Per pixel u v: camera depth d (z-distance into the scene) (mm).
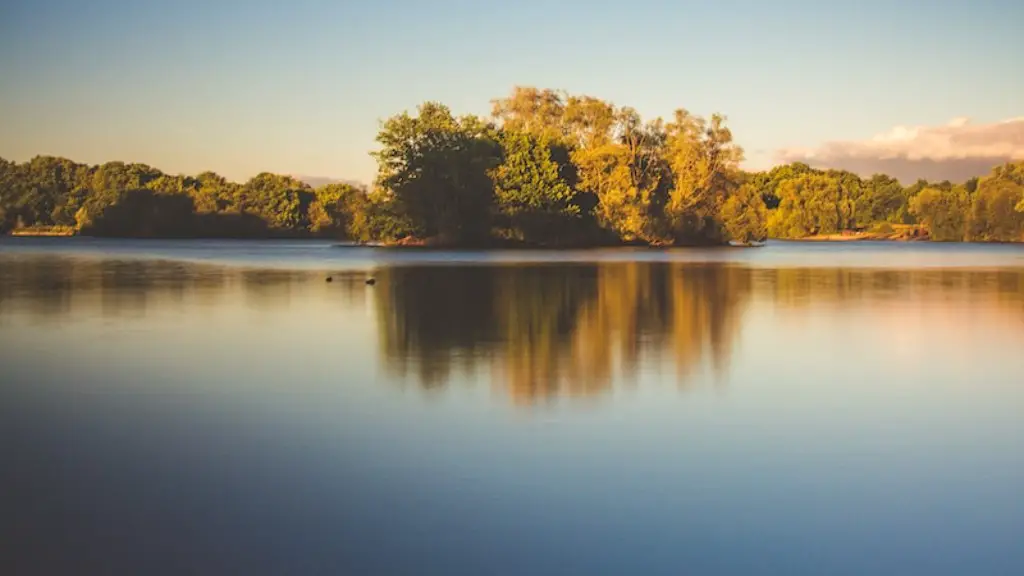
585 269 61219
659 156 119250
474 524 9609
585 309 32500
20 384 17500
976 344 23578
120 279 47906
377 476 11258
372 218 110312
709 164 118000
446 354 21359
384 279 49375
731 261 75438
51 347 22609
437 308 32750
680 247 116938
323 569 8453
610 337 24609
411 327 26859
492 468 11602
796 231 166000
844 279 50344
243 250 99000
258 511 9961
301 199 175000
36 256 78438
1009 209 135750
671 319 29203
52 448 12609
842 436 13477
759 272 57781
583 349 22266
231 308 32562
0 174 172625
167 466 11695
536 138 114688
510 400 15930
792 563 8703
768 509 10141
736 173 120062
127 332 25609
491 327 26922
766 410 15227
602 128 121438
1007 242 141625
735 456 12273
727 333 25578
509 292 40375
